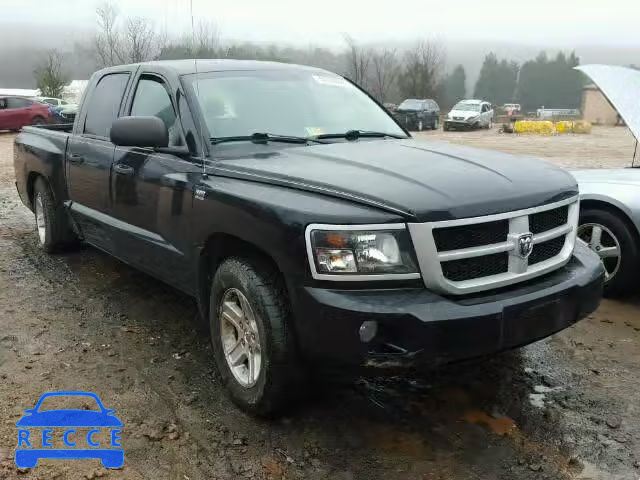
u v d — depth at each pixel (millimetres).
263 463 2789
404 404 3303
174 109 3840
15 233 6988
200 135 3588
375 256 2633
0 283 5176
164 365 3721
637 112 4781
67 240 5730
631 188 4543
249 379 3102
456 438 2990
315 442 2951
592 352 3943
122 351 3906
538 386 3506
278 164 3246
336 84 4570
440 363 2615
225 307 3246
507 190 2912
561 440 2980
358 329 2580
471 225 2725
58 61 42656
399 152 3514
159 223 3770
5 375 3555
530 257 2994
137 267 4262
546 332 2893
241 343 3188
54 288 5066
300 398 3061
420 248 2637
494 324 2658
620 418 3172
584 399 3361
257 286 2920
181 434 3002
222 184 3232
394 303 2590
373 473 2723
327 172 3043
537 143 24250
